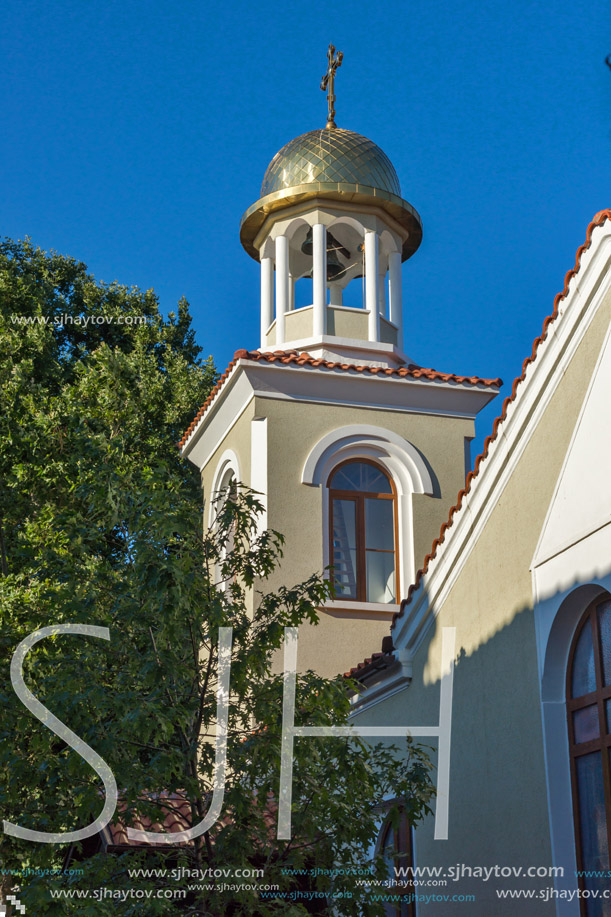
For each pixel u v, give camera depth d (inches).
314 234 839.1
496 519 467.2
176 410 1212.5
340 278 933.8
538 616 426.3
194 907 374.9
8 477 884.6
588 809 394.3
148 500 393.7
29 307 1222.9
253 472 762.2
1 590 699.4
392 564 777.6
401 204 854.5
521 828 418.0
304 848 394.3
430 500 789.9
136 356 1256.8
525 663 431.8
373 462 796.0
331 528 771.4
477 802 454.6
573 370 421.4
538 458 440.5
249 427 784.9
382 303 892.6
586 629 409.1
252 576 425.1
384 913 380.8
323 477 770.2
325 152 853.2
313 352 822.5
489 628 464.1
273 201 841.5
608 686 387.5
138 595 385.1
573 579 406.0
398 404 804.6
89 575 412.5
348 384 786.8
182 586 377.1
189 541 402.0
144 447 1157.1
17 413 916.6
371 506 787.4
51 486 871.1
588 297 410.9
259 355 765.3
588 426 408.8
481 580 476.1
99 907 334.6
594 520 397.7
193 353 1365.7
